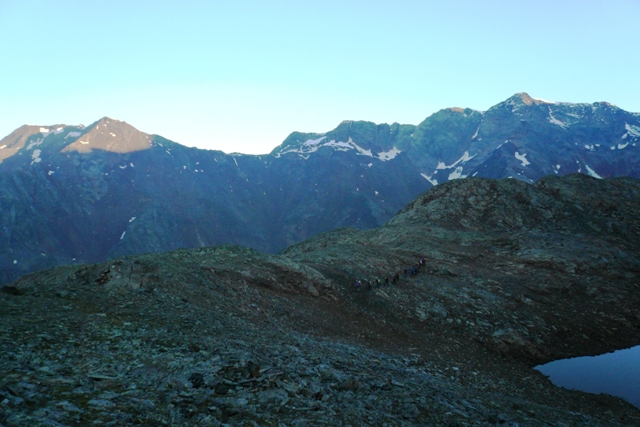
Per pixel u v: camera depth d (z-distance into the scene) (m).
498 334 46.81
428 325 46.91
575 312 55.19
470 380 31.08
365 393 17.05
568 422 22.28
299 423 11.94
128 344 16.38
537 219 89.38
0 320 16.34
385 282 55.09
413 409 16.06
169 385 12.75
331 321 39.06
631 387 36.31
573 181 101.50
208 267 41.62
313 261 58.31
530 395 30.94
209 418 10.88
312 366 19.34
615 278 64.94
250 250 51.72
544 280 62.28
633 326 53.66
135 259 33.91
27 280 36.09
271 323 31.84
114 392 11.50
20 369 11.78
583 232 82.94
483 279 61.12
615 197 96.38
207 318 25.25
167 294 29.14
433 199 98.38
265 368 15.91
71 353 14.27
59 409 9.59
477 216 90.00
